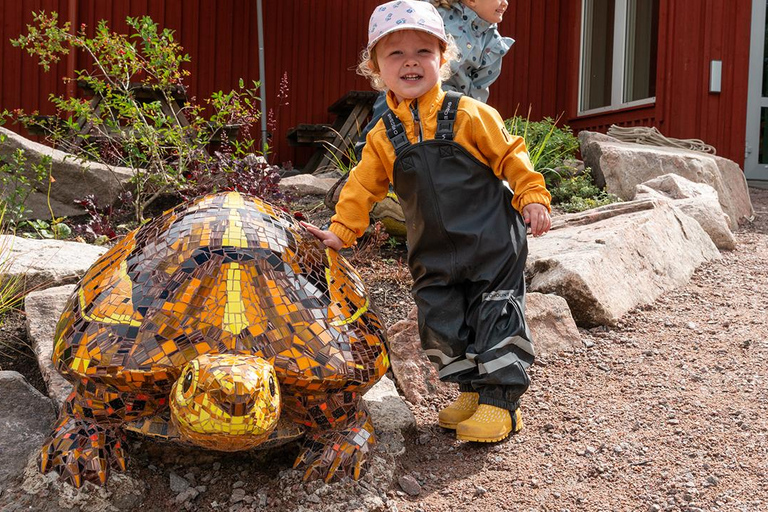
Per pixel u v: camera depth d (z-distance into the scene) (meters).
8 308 3.13
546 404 2.83
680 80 7.77
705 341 3.32
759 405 2.70
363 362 2.09
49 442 2.12
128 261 2.16
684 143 7.19
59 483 2.04
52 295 3.09
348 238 2.58
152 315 1.95
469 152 2.48
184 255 2.08
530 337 2.55
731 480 2.25
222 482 2.21
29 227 4.88
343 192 2.62
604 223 4.29
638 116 8.32
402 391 2.95
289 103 9.30
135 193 5.30
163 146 5.47
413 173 2.48
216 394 1.67
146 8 8.66
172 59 5.23
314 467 2.15
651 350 3.25
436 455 2.50
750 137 8.03
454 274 2.50
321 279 2.20
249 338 1.93
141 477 2.18
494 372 2.46
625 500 2.20
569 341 3.31
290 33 9.30
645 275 3.94
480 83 4.07
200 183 4.76
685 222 4.62
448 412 2.65
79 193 5.20
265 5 9.17
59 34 5.40
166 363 1.86
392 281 3.81
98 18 8.48
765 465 2.32
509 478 2.34
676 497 2.18
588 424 2.66
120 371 1.87
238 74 9.09
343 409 2.16
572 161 6.37
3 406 2.39
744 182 6.39
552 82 10.01
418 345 3.06
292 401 2.05
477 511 2.16
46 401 2.46
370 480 2.20
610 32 9.20
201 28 8.90
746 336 3.34
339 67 9.52
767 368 3.01
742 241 5.25
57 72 8.34
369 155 2.61
